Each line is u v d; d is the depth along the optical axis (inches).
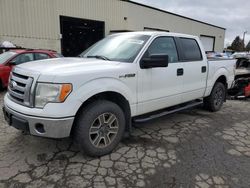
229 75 248.1
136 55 151.6
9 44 395.5
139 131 180.2
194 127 192.7
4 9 564.1
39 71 122.2
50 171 122.4
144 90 155.2
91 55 171.8
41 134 119.7
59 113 116.5
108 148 140.4
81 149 133.0
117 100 148.4
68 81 118.1
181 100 188.1
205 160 138.3
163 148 152.2
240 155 146.0
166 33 176.6
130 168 127.4
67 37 756.0
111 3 817.5
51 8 652.1
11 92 135.2
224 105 273.7
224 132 183.5
